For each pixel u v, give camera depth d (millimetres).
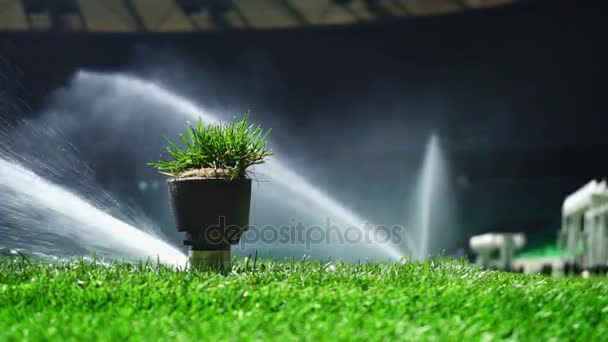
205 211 5559
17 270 5711
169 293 4348
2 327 3643
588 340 3561
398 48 38688
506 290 4723
